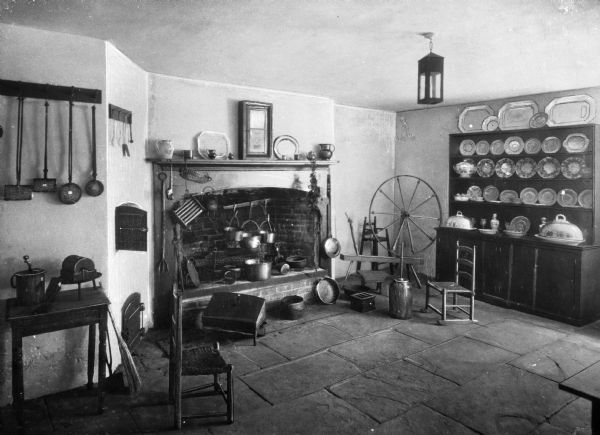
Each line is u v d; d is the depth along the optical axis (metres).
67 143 3.12
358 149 6.67
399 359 3.74
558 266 4.72
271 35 3.11
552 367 3.59
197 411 2.91
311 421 2.79
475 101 5.91
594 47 3.39
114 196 3.47
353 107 6.54
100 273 3.04
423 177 6.76
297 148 5.41
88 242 3.22
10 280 2.96
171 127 4.46
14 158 2.95
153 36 3.14
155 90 4.34
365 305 5.04
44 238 3.07
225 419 2.81
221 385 3.26
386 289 6.08
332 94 5.46
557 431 2.69
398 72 4.27
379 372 3.49
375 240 6.58
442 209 6.52
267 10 2.62
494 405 2.99
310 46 3.39
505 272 5.23
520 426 2.74
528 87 4.93
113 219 3.43
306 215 5.66
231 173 4.84
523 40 3.21
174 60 3.82
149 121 4.33
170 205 4.50
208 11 2.65
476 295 5.55
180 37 3.17
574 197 5.01
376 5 2.54
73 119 3.13
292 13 2.68
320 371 3.50
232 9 2.62
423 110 6.69
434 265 6.65
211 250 5.36
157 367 3.57
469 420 2.80
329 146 5.41
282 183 5.25
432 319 4.79
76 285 3.22
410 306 4.79
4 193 2.90
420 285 6.06
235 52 3.56
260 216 5.73
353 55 3.64
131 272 3.93
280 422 2.77
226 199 5.44
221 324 4.05
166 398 3.08
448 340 4.18
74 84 3.12
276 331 4.41
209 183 4.70
